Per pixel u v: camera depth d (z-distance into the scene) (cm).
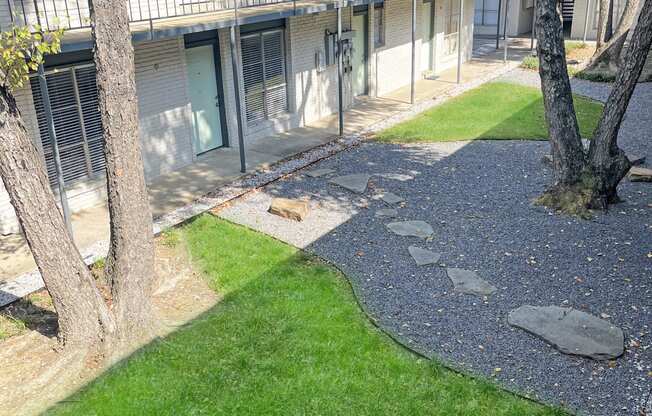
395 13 1675
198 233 866
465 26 2069
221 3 1189
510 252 789
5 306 706
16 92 865
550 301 677
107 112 584
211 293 711
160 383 557
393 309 674
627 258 759
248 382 554
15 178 539
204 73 1188
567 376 559
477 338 619
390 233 854
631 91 860
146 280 631
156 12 1082
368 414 513
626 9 1809
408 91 1723
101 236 884
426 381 553
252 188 1035
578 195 890
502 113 1454
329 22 1428
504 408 517
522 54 2228
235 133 1248
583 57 2125
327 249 814
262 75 1297
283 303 682
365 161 1148
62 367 584
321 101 1456
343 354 592
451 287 715
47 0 901
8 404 538
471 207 930
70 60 935
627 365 569
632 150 1168
